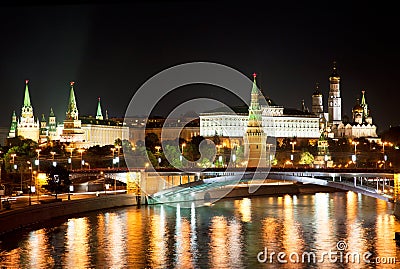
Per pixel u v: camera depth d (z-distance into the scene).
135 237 198.50
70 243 187.50
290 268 160.00
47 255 173.25
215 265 163.88
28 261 166.75
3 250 178.12
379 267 159.25
